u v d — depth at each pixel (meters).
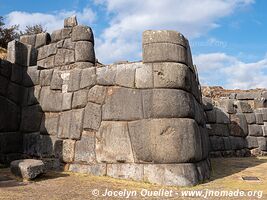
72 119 7.64
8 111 8.26
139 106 6.50
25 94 8.73
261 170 8.25
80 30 9.64
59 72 8.29
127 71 6.86
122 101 6.75
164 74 6.47
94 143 7.00
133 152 6.37
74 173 7.05
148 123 6.30
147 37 6.78
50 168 7.57
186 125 6.29
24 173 6.14
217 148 12.05
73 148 7.43
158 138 6.14
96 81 7.32
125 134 6.55
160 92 6.38
